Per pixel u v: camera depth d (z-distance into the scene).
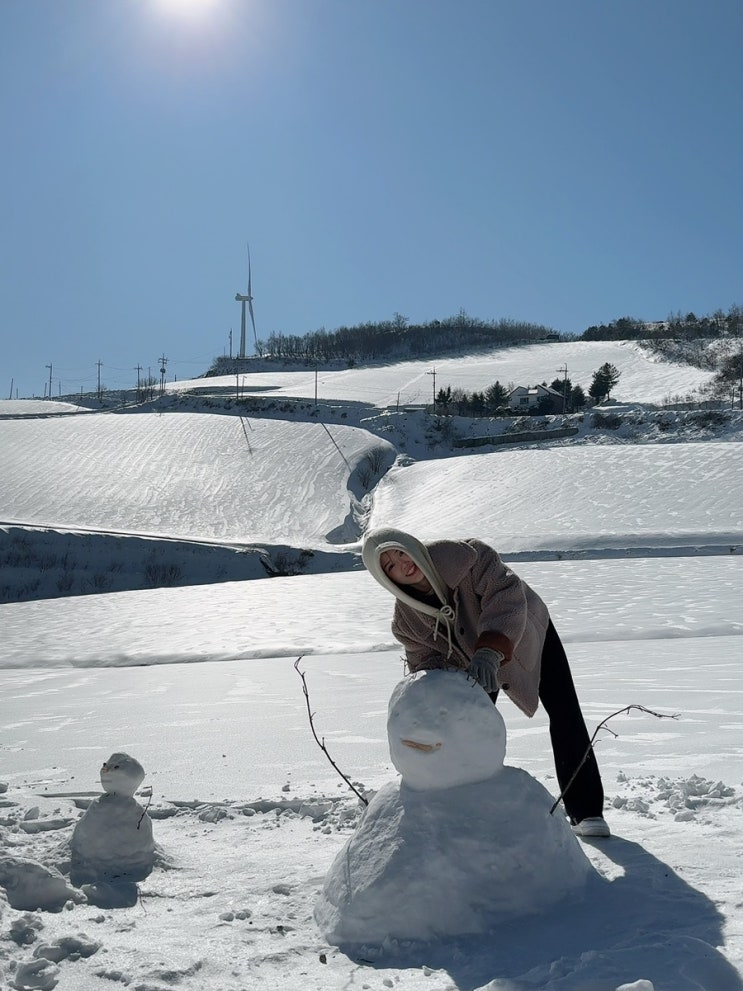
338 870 2.90
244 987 2.38
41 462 71.12
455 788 2.94
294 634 18.28
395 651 14.95
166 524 57.50
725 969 2.26
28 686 12.09
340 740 6.10
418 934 2.66
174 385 133.88
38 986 2.39
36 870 3.14
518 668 3.58
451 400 93.25
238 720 7.41
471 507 52.16
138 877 3.38
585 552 36.00
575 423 77.00
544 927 2.67
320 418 88.06
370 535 3.56
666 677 8.81
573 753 3.67
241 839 3.85
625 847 3.37
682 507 45.00
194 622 21.70
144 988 2.35
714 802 3.86
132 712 8.46
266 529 56.88
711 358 122.38
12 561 46.69
